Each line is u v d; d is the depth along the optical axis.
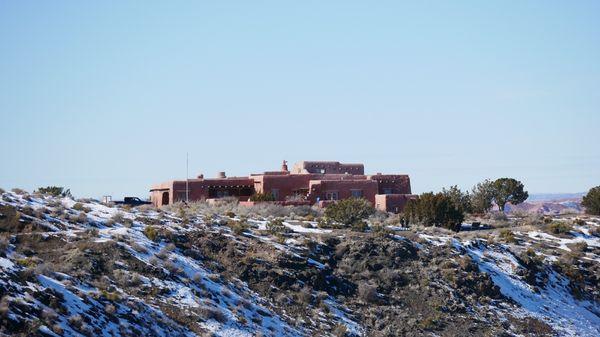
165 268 169.88
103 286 149.25
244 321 160.12
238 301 169.50
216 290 170.88
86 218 187.00
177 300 157.50
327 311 183.12
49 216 181.00
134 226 194.50
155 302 152.50
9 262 139.38
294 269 197.38
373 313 189.25
